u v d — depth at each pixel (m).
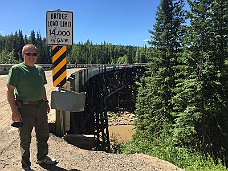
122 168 4.73
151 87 22.77
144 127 23.08
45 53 101.81
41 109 4.36
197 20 15.37
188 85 15.02
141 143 12.22
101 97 25.81
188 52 15.73
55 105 5.94
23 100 4.12
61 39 5.95
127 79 51.22
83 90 16.48
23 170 4.20
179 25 23.05
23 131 4.16
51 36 5.93
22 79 4.06
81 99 6.02
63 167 4.60
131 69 54.75
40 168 4.50
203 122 14.88
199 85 14.65
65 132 6.77
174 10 23.34
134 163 5.03
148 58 24.05
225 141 15.25
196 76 15.13
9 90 3.97
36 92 4.18
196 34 15.44
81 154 5.40
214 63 15.04
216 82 14.33
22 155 4.20
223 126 15.56
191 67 15.50
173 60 21.62
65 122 6.76
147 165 4.96
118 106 46.19
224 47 15.36
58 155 5.22
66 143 6.11
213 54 15.16
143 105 26.36
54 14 5.89
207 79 15.04
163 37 22.83
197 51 15.36
